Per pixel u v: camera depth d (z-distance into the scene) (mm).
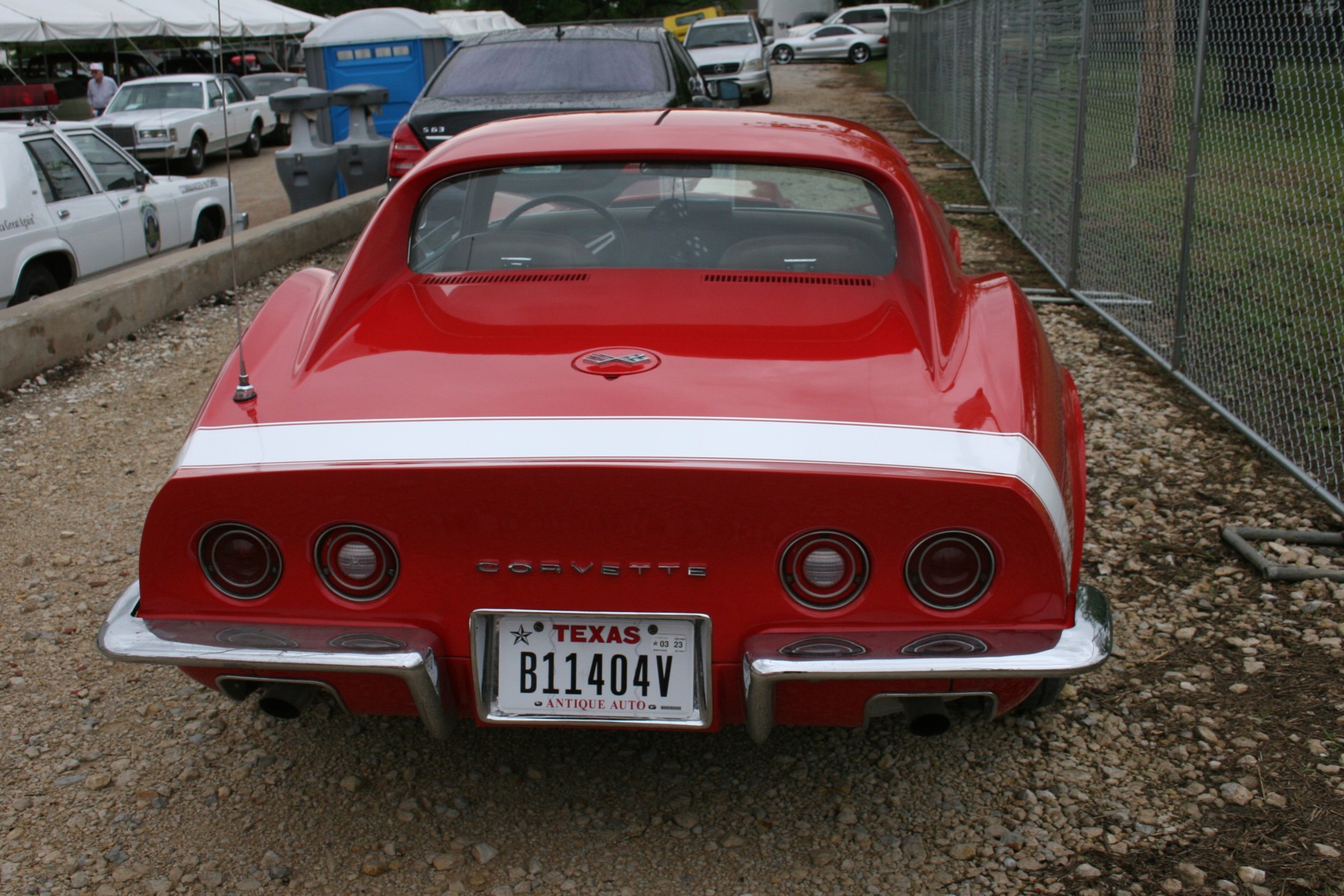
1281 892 2170
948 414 2139
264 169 17172
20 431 5035
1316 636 3086
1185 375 5188
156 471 4555
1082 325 6352
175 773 2611
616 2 58906
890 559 1994
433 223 3016
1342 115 4734
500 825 2445
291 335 2547
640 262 2938
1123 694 2873
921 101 18109
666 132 3094
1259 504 3947
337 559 2084
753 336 2445
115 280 6668
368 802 2520
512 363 2336
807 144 3041
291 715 2258
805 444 2021
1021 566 1992
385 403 2203
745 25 23281
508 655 2131
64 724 2799
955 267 2998
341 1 43312
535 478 1969
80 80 22453
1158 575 3482
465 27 22438
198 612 2131
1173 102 5973
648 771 2637
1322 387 4816
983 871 2277
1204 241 5859
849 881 2264
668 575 2037
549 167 3029
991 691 2109
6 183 6602
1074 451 2566
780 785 2576
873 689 2102
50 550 3814
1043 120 8125
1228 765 2564
